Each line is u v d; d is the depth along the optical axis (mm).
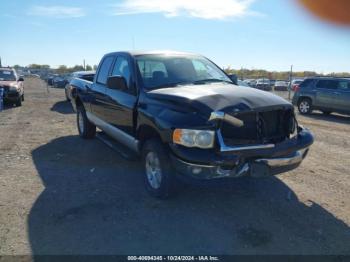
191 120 3971
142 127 4789
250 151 3947
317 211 4305
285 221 4031
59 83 35969
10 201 4555
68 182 5258
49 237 3652
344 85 14312
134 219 4043
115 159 6461
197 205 4426
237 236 3684
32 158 6547
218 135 3879
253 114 4086
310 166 6211
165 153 4277
